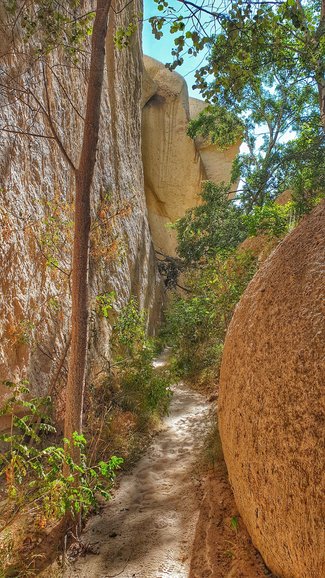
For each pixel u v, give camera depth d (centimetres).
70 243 617
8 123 482
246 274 793
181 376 822
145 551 344
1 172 466
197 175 2023
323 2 651
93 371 660
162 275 1784
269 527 266
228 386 350
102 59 378
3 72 460
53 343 558
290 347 263
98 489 355
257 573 288
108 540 361
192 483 442
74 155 703
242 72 425
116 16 1038
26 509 334
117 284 891
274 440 256
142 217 1286
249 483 290
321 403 227
